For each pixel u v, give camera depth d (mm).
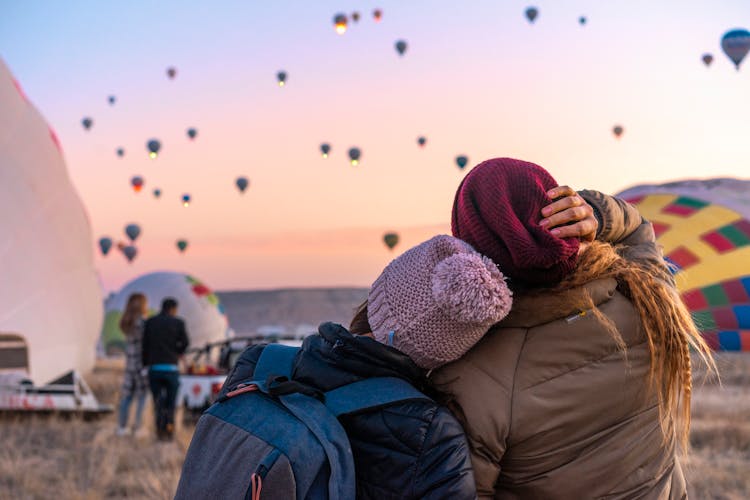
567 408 2035
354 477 1829
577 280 2043
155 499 7059
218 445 1932
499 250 1989
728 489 7422
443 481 1830
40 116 18453
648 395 2100
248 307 148750
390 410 1880
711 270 20500
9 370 16078
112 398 15922
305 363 1997
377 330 2031
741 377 17125
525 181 2035
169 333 10867
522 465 2070
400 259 2037
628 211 2334
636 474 2105
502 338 2059
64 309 17719
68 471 8367
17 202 16781
